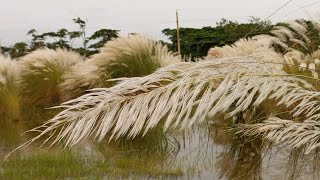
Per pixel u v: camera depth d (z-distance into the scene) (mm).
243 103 2293
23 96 15336
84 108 2131
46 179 5469
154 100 2039
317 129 3434
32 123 11008
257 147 5969
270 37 4324
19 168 6031
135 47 13016
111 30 34938
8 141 8320
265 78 2330
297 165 4918
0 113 12695
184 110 2076
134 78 2094
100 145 7359
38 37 33844
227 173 5328
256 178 4914
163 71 2156
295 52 4637
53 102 15555
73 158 6387
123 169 5781
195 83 2127
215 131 7715
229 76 2209
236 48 8422
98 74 13211
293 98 2766
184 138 7254
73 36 34344
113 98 2010
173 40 24078
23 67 16031
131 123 2037
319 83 3262
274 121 4262
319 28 3947
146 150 6855
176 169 5605
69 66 16750
